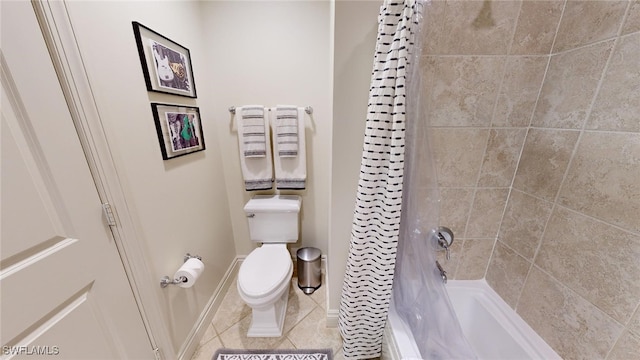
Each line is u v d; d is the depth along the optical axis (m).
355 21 0.92
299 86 1.61
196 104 1.38
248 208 1.65
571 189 0.87
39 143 0.61
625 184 0.70
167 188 1.10
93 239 0.75
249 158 1.63
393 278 1.10
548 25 0.91
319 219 1.91
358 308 1.14
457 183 1.14
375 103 0.87
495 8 0.90
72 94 0.69
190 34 1.34
